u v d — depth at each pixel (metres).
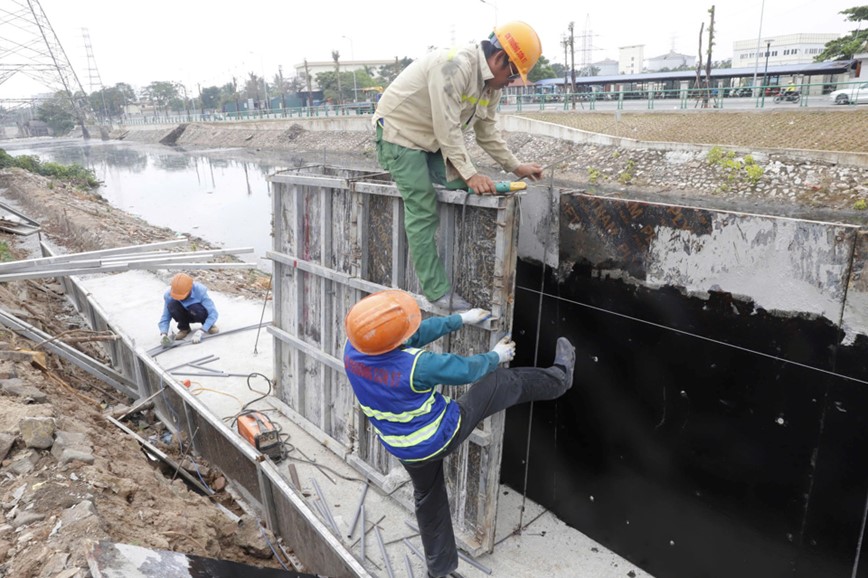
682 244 3.18
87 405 5.59
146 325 7.87
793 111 22.77
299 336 5.25
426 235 3.57
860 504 2.76
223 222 22.33
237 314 8.22
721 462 3.25
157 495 4.03
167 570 2.72
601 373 3.74
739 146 19.31
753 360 3.02
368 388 2.99
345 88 74.38
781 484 3.03
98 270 6.66
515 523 4.15
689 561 3.52
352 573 3.36
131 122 90.31
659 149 20.84
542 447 4.21
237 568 3.01
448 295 3.75
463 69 3.13
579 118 28.48
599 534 3.98
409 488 4.26
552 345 4.00
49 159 49.81
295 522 4.05
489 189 3.26
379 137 3.58
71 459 3.84
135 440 5.19
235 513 4.77
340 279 4.52
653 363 3.45
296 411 5.43
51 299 10.05
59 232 16.75
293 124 49.09
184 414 5.52
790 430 2.95
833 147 18.03
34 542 3.12
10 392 4.71
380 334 2.84
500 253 3.36
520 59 3.14
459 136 3.25
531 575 3.70
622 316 3.55
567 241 3.74
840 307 2.66
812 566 2.99
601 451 3.86
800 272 2.76
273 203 5.27
